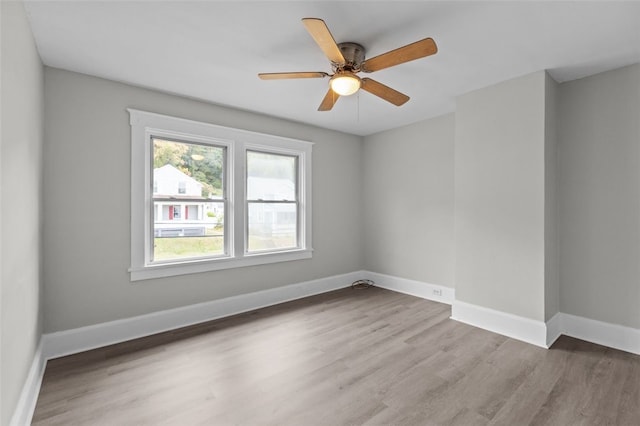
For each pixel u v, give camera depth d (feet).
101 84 8.64
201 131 10.41
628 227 8.13
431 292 12.82
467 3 5.64
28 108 5.98
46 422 5.44
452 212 12.19
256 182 12.29
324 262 14.16
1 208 4.32
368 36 6.69
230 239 11.27
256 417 5.58
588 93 8.77
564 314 9.16
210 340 8.84
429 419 5.52
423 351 8.09
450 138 12.21
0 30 4.30
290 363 7.51
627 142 8.13
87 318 8.39
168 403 5.98
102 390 6.40
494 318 9.33
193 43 6.97
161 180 9.97
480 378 6.81
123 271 8.97
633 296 8.05
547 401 6.01
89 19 6.03
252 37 6.74
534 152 8.56
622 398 6.08
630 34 6.66
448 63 8.01
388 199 14.60
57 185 7.97
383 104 11.03
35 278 6.69
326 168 14.25
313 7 5.73
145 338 8.98
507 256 9.09
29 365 5.99
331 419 5.53
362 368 7.26
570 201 9.07
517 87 8.88
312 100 10.54
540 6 5.71
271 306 11.91
